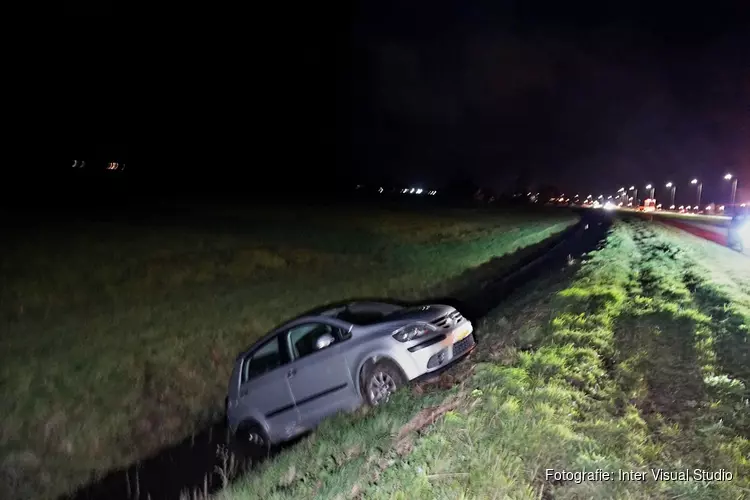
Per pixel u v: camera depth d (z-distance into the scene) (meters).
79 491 8.67
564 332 11.10
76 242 28.81
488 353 10.53
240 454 9.79
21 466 9.23
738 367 9.28
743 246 33.75
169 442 10.41
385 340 9.09
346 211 67.69
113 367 13.27
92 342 15.09
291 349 10.05
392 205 92.50
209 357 14.59
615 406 7.79
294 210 62.28
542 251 36.25
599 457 5.95
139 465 9.43
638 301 14.64
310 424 9.62
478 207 113.62
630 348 10.37
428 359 9.08
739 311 13.01
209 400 12.44
